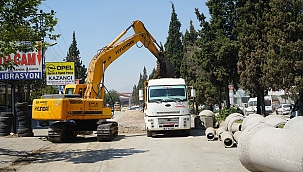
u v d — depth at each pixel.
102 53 21.61
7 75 23.41
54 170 11.67
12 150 16.47
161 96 21.06
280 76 26.27
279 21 26.84
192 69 48.22
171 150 15.34
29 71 23.48
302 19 26.39
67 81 33.25
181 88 21.27
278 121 14.27
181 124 20.70
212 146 16.36
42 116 18.61
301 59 25.86
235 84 35.22
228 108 34.50
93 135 24.19
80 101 19.00
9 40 13.07
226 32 35.16
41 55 23.55
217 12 34.72
